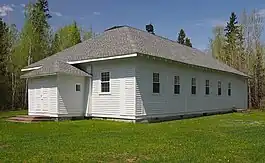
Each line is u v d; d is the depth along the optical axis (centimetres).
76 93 1994
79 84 2012
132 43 1956
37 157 784
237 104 3238
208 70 2578
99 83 1991
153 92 1956
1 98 3466
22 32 3756
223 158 788
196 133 1284
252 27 4453
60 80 1895
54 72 1853
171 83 2136
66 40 4725
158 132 1306
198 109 2456
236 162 756
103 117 1962
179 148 916
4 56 3528
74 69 1989
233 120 2048
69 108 1942
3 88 3494
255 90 4091
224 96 2936
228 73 2941
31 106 2078
